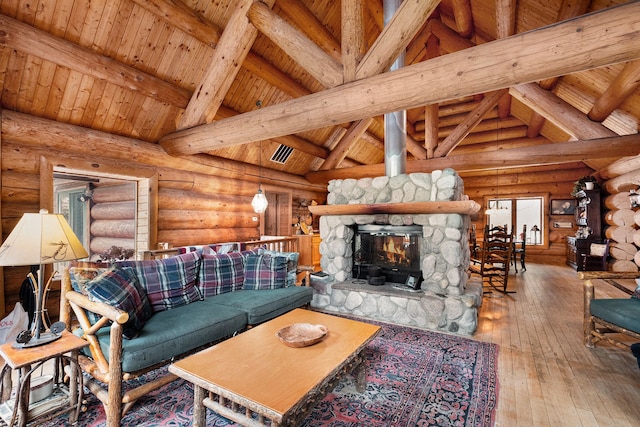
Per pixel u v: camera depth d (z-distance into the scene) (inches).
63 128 149.7
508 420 75.9
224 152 237.8
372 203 165.3
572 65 83.7
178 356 86.9
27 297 126.7
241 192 257.8
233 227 254.4
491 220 390.3
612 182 264.7
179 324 90.2
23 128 137.3
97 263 99.1
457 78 96.8
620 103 166.9
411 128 375.2
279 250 212.4
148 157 185.3
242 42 151.9
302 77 222.2
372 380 94.5
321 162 325.4
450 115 372.2
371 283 162.9
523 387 90.6
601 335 114.0
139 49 149.9
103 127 166.6
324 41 199.2
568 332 134.3
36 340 74.4
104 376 73.6
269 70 193.8
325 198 376.2
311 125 127.6
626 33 76.5
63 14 125.8
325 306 169.5
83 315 83.4
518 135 343.0
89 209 240.4
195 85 177.2
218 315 100.3
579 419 76.1
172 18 141.9
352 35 116.1
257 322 111.1
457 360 107.5
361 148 358.3
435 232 147.5
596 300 117.9
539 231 363.3
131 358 74.2
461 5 194.1
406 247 161.8
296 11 176.6
